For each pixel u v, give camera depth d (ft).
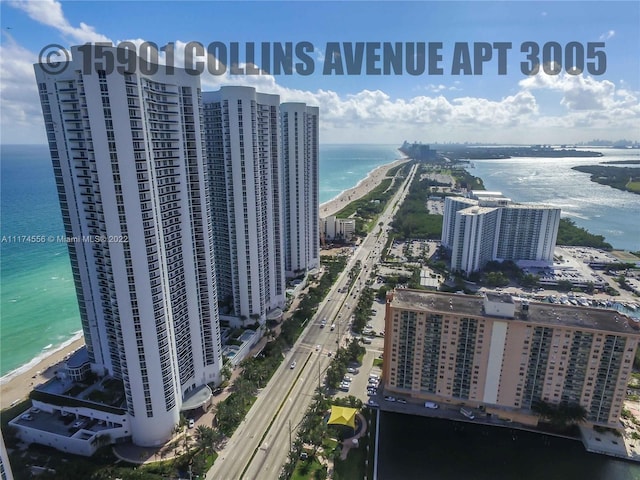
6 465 252.21
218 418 413.39
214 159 540.93
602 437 392.47
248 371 481.46
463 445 390.01
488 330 401.70
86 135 310.86
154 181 345.10
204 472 354.95
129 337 356.59
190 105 386.93
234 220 547.90
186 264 409.28
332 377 470.80
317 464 364.58
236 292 580.30
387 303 435.53
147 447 385.50
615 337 371.35
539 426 411.13
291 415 429.38
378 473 357.61
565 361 389.60
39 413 408.67
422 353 429.79
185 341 427.33
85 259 410.11
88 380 440.04
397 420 421.18
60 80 340.59
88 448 371.76
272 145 603.26
